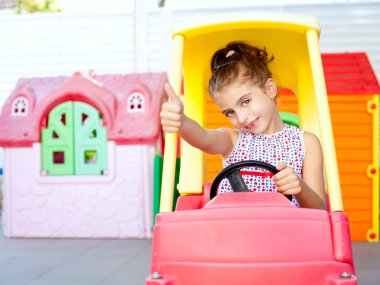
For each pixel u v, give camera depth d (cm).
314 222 103
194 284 101
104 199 288
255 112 128
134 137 281
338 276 98
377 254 238
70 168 291
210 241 104
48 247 261
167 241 106
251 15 119
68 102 292
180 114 111
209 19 122
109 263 219
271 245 102
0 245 269
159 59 370
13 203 296
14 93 304
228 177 122
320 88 115
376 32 348
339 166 278
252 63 129
